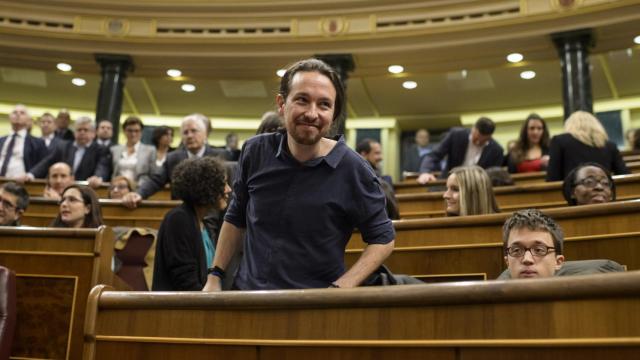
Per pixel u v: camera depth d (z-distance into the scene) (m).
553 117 7.31
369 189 1.28
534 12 5.35
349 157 1.28
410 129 7.98
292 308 1.08
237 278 1.31
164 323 1.19
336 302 1.04
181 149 3.35
